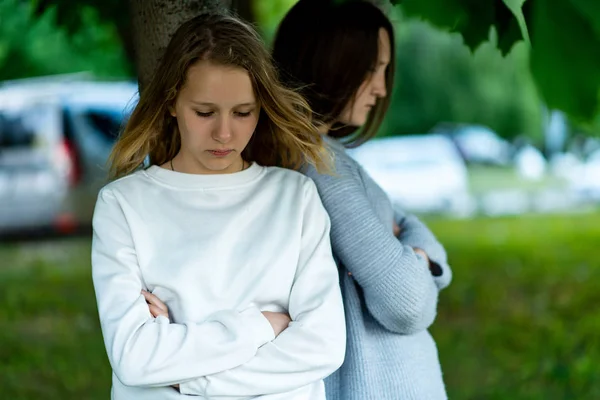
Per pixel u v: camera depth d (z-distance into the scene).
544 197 28.84
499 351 10.55
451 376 9.60
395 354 3.83
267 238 3.44
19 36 25.00
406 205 27.03
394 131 41.19
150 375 3.13
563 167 29.77
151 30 4.20
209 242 3.37
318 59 4.04
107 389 9.39
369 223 3.78
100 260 3.38
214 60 3.26
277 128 3.79
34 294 14.16
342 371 3.84
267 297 3.39
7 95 18.56
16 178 18.41
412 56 40.97
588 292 13.92
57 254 17.73
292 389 3.30
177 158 3.56
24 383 9.53
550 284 14.70
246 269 3.38
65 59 26.48
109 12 7.65
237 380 3.21
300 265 3.48
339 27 4.02
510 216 25.59
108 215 3.41
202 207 3.45
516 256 17.58
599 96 4.75
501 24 4.98
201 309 3.32
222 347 3.17
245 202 3.48
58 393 9.23
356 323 3.83
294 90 3.78
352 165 4.04
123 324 3.20
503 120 40.34
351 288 3.87
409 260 3.75
